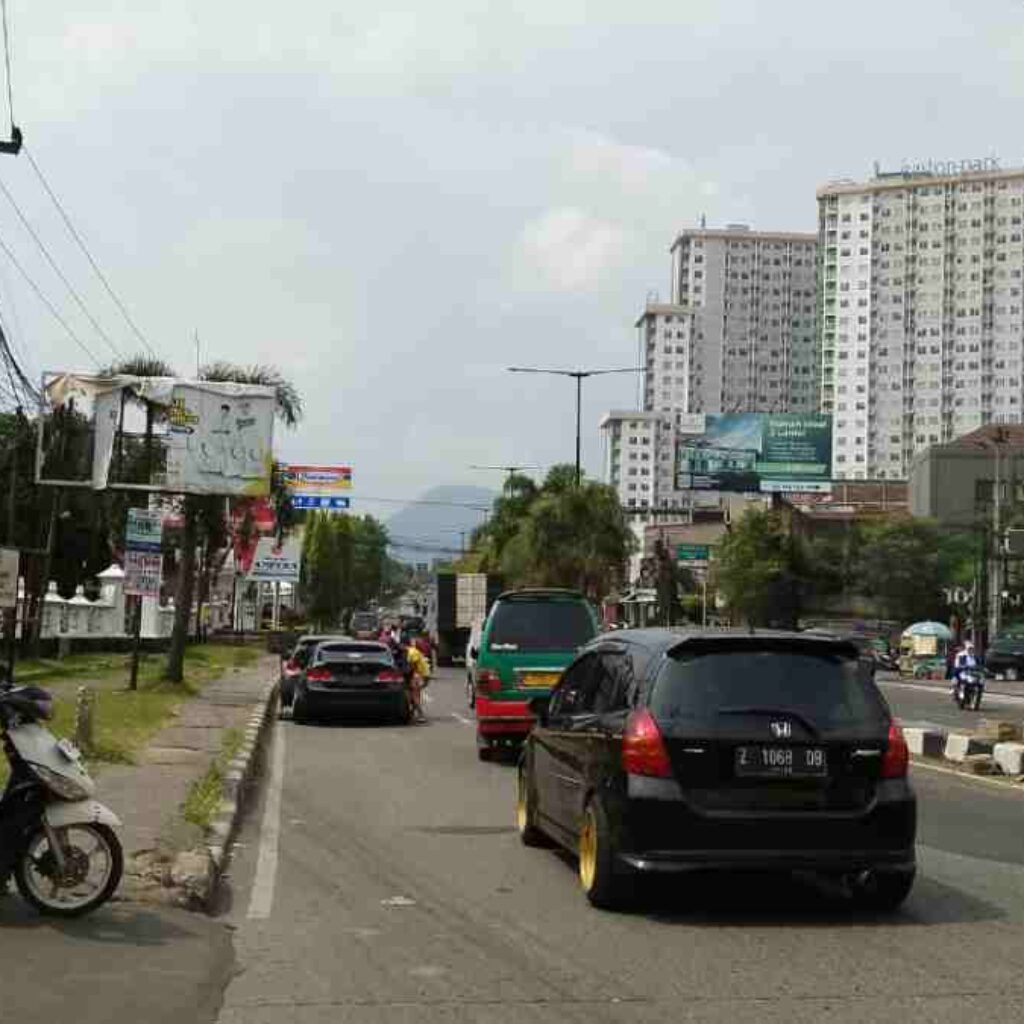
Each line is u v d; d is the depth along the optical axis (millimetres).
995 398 129250
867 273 134625
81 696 15883
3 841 7922
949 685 52500
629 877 8703
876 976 7285
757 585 82938
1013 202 129375
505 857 11000
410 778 16750
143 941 7688
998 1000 6820
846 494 119000
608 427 138875
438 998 6805
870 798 8602
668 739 8492
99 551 49406
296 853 11219
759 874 10102
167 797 12984
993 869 10625
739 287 155375
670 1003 6727
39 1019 6199
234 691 31656
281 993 6887
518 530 69250
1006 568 77000
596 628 19125
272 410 29328
